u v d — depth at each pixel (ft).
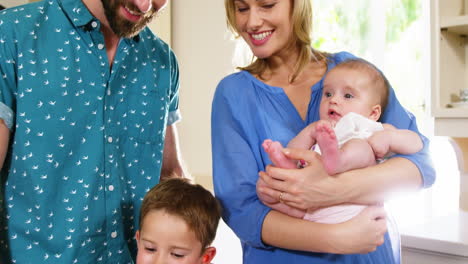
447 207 7.38
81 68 3.75
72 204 3.71
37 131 3.60
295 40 3.93
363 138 3.44
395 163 3.35
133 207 4.12
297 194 3.16
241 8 3.78
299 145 3.48
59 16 3.71
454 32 5.90
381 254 3.72
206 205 3.80
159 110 4.24
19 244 3.71
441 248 4.56
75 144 3.73
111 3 3.51
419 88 7.97
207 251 3.91
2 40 3.49
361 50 8.30
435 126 5.69
